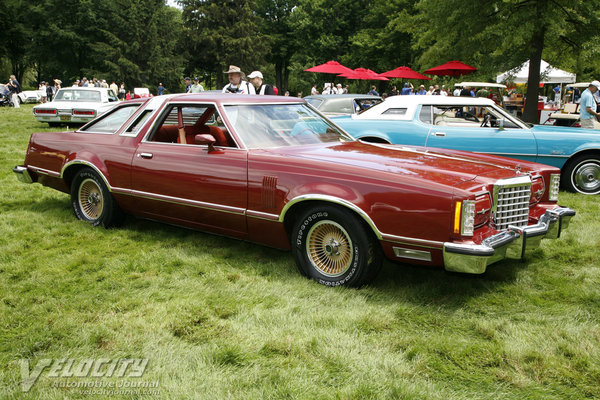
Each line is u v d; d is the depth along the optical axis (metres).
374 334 3.04
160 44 50.00
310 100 10.66
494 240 3.37
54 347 2.87
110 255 4.46
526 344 2.90
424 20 21.38
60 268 4.12
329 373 2.61
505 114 7.36
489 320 3.25
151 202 4.68
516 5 14.24
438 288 3.75
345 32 49.44
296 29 49.19
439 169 3.63
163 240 4.89
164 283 3.85
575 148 7.02
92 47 46.75
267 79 54.38
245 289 3.71
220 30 49.06
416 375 2.61
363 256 3.55
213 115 4.98
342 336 2.99
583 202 6.57
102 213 5.14
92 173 5.10
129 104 5.12
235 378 2.55
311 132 4.52
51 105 14.73
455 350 2.85
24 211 5.88
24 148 10.83
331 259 3.79
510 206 3.70
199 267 4.17
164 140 4.96
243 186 4.01
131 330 3.06
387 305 3.45
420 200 3.29
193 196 4.34
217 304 3.47
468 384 2.54
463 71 17.38
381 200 3.40
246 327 3.12
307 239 3.82
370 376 2.58
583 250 4.64
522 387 2.52
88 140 5.23
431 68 18.88
